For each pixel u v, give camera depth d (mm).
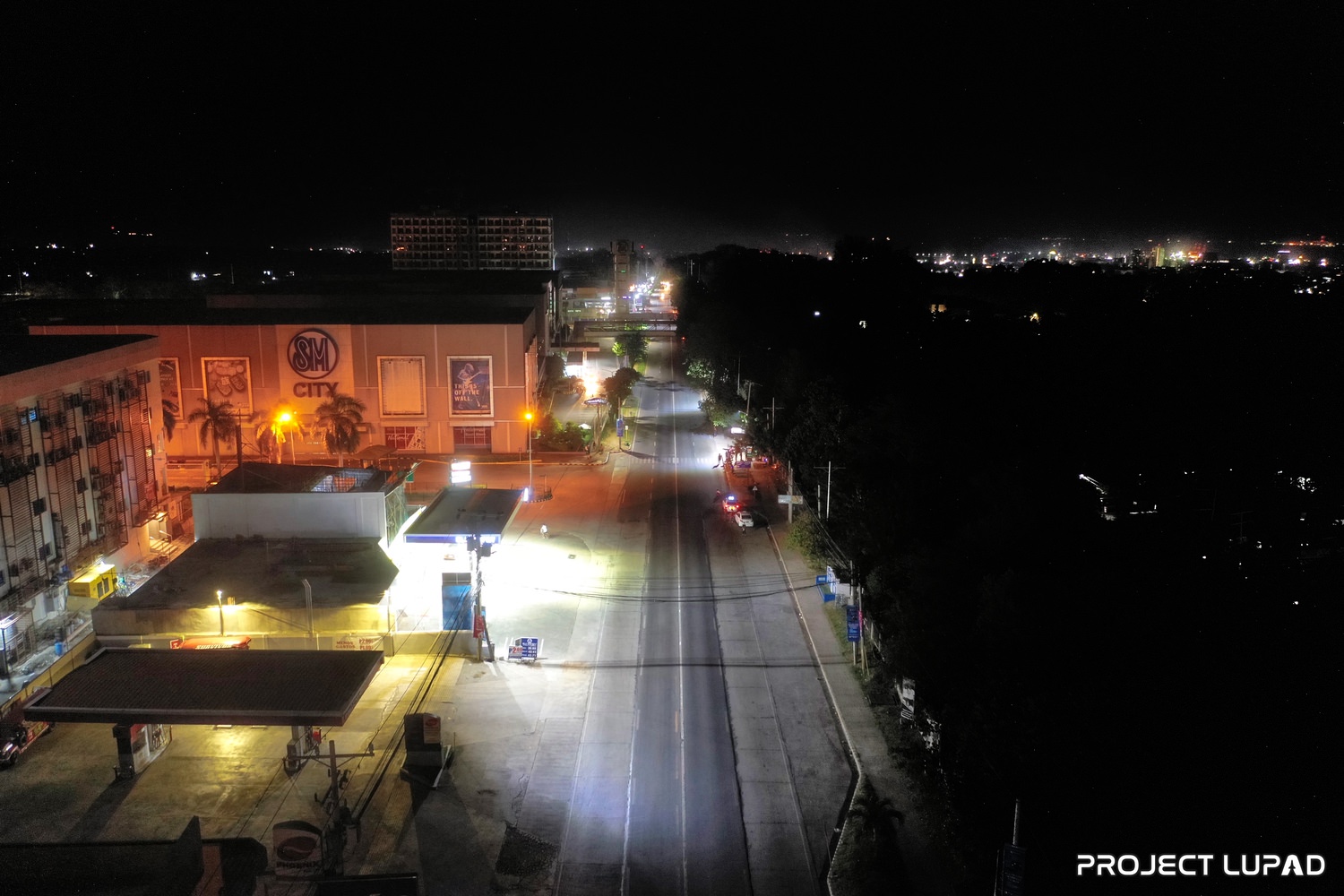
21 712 47625
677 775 44469
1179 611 43344
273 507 62375
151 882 36375
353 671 45781
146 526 72438
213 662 46688
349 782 43312
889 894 35906
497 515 65375
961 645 47594
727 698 52062
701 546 77438
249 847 38469
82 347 67625
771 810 42000
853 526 68562
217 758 45438
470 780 43781
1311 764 35844
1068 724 37688
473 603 58469
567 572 71125
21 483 56500
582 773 44500
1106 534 53812
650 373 176375
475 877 37031
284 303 140125
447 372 106000
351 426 99062
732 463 100312
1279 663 40031
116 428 68250
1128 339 89500
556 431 111250
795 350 119562
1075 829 36406
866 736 47969
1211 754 36219
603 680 53938
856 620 55688
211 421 97000
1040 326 126562
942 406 81062
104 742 46969
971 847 37812
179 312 115562
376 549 61250
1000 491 57688
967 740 40844
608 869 37812
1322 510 60781
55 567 59906
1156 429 69938
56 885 36281
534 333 127125
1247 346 81812
